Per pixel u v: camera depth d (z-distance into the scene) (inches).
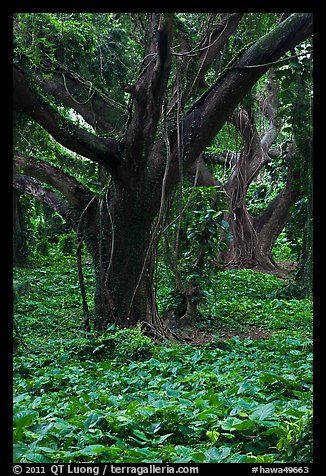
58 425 161.9
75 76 437.1
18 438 150.3
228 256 763.4
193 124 354.0
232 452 157.8
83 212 370.9
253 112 693.3
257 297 577.6
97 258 371.9
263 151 761.0
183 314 424.8
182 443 168.2
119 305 363.3
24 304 475.2
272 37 341.1
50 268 682.2
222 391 219.8
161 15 293.7
